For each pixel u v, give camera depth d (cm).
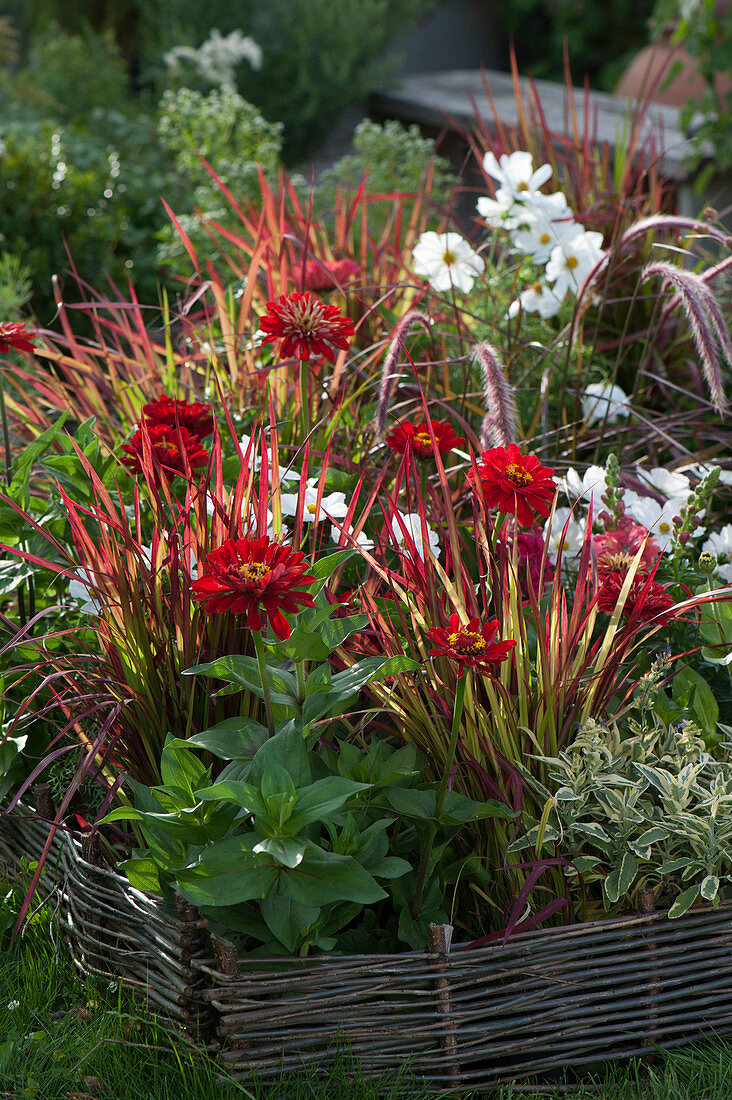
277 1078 177
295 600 153
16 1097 177
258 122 491
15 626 207
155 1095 175
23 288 423
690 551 240
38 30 934
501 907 191
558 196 296
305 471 191
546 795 181
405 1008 180
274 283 317
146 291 518
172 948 180
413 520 208
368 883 165
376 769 183
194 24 822
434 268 294
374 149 478
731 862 192
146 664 192
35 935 215
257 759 169
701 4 495
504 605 191
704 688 210
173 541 189
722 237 267
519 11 1089
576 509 249
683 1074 186
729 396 333
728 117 464
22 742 216
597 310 341
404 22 877
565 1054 190
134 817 173
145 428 195
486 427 214
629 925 190
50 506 231
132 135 653
